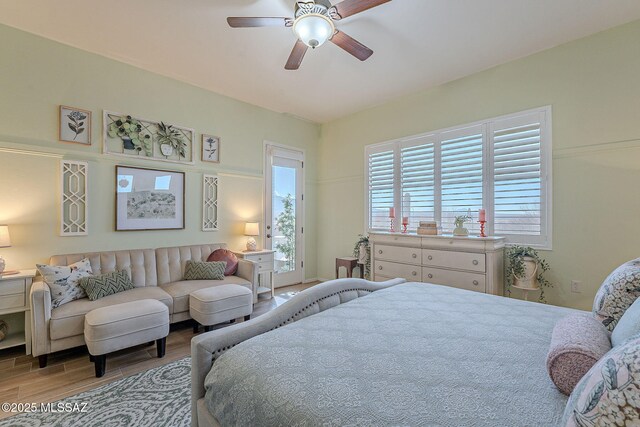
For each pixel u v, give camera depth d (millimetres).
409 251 3748
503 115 3398
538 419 760
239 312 3049
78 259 2967
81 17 2596
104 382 2146
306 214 5426
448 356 1109
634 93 2670
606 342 951
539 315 1562
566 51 2994
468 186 3686
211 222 4156
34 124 2877
